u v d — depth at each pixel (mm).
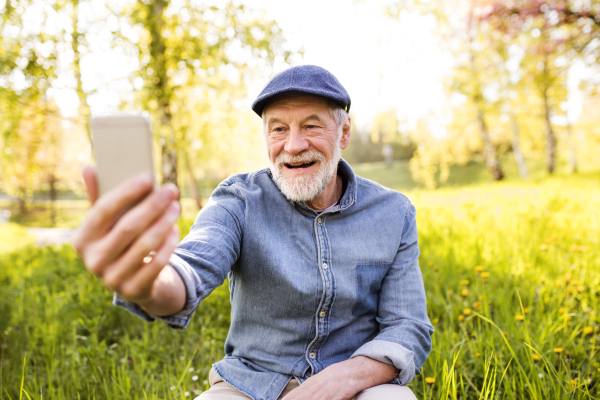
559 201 5551
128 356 2174
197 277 942
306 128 1316
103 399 1737
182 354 2168
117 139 582
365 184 1502
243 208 1314
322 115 1316
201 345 2266
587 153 27547
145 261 667
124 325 2598
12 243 11641
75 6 5059
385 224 1426
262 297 1299
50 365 1994
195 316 2645
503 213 5352
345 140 1486
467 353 1832
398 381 1232
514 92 14820
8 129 5980
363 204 1418
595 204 5648
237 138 8695
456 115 15555
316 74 1318
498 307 2246
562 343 1807
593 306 2133
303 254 1312
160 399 1643
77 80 5277
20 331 2480
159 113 5859
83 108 5500
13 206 32906
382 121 12430
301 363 1277
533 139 23078
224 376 1309
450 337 1862
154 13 5648
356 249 1346
